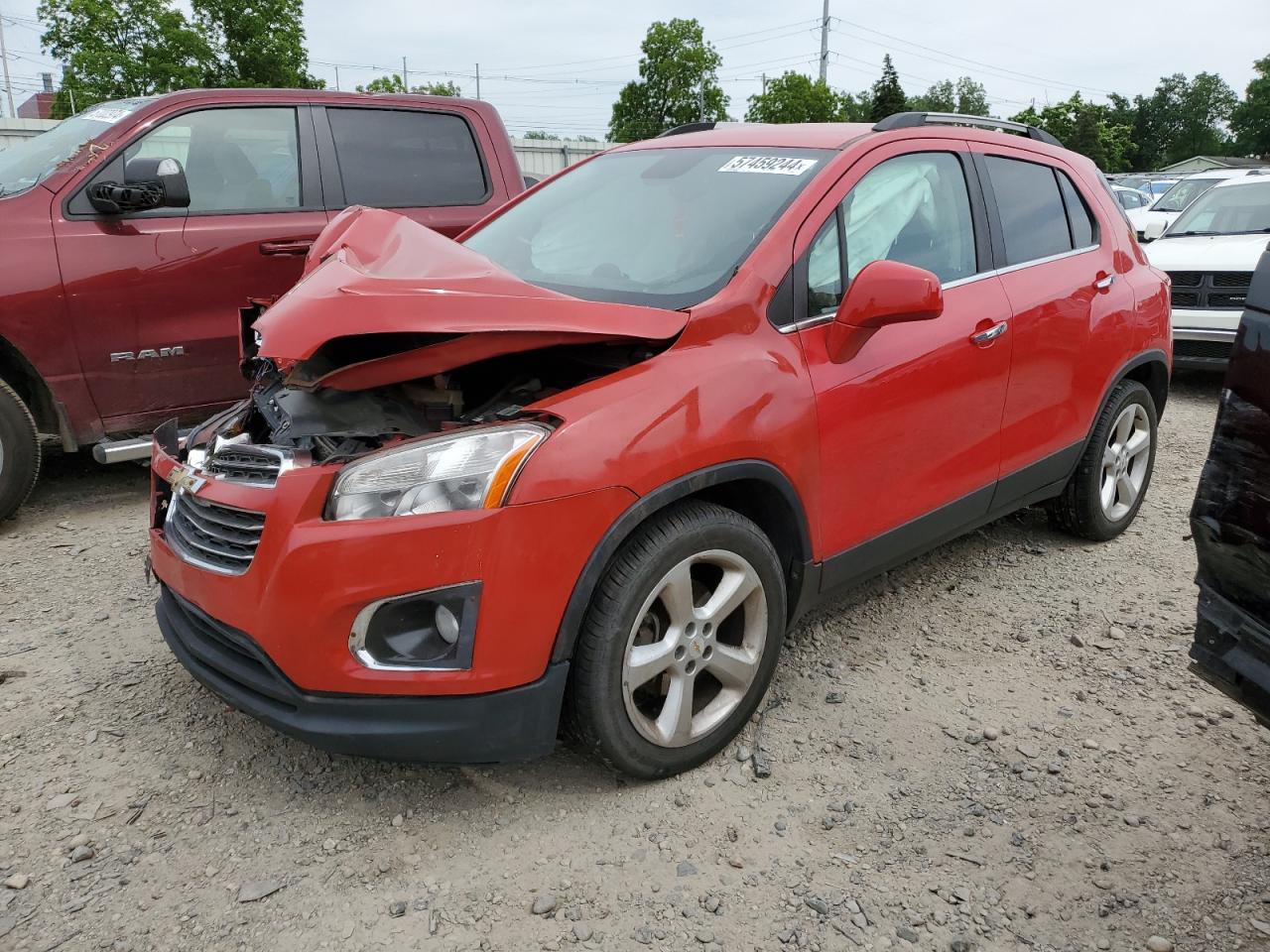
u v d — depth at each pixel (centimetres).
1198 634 217
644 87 6438
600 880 229
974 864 237
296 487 223
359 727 224
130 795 258
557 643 230
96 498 505
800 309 283
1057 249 387
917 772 272
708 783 265
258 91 522
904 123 340
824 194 298
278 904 221
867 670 328
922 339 311
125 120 483
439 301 236
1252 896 228
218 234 489
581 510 226
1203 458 596
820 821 251
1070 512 427
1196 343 764
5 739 283
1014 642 351
